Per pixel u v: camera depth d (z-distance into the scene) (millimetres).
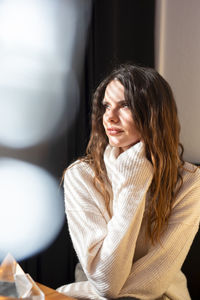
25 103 1818
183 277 1495
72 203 1409
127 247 1244
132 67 1371
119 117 1338
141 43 2145
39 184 1900
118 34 2057
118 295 1246
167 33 2225
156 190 1326
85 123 2006
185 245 1339
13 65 1758
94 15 1975
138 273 1276
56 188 1954
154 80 1347
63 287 1410
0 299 856
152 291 1270
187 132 2162
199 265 1750
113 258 1205
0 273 928
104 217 1382
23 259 1861
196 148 2127
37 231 1904
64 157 1958
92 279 1241
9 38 1729
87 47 1970
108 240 1235
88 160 1505
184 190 1383
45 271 1954
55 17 1861
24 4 1757
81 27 1929
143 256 1381
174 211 1369
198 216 1396
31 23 1789
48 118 1899
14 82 1773
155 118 1329
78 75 1962
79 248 1298
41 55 1840
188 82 2145
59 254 2002
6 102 1759
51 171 1932
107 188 1419
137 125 1326
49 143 1915
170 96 1395
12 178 1808
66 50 1912
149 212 1345
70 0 1892
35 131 1864
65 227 2014
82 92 1982
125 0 2068
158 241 1309
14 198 1813
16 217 1824
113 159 1389
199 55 2082
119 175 1321
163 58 2258
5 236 1794
